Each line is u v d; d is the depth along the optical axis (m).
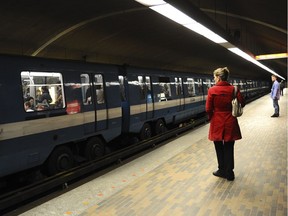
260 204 4.61
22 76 6.89
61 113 7.87
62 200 5.61
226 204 4.67
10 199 5.59
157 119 13.52
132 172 7.23
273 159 7.17
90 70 9.11
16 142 6.63
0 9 10.58
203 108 20.08
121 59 21.64
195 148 8.85
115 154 8.91
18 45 13.73
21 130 6.74
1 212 5.92
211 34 10.00
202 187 5.47
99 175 7.61
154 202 4.91
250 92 38.94
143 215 4.47
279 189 5.20
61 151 8.05
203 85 20.25
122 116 11.14
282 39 16.27
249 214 4.28
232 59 34.78
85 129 8.78
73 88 8.37
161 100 13.67
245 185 5.47
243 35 18.53
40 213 5.09
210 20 9.06
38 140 7.17
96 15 13.75
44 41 14.45
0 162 6.30
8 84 6.55
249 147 8.55
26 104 6.93
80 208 5.22
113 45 18.69
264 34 17.39
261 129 11.58
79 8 12.49
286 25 12.30
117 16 14.45
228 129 5.55
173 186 5.61
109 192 5.93
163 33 18.84
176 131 13.09
